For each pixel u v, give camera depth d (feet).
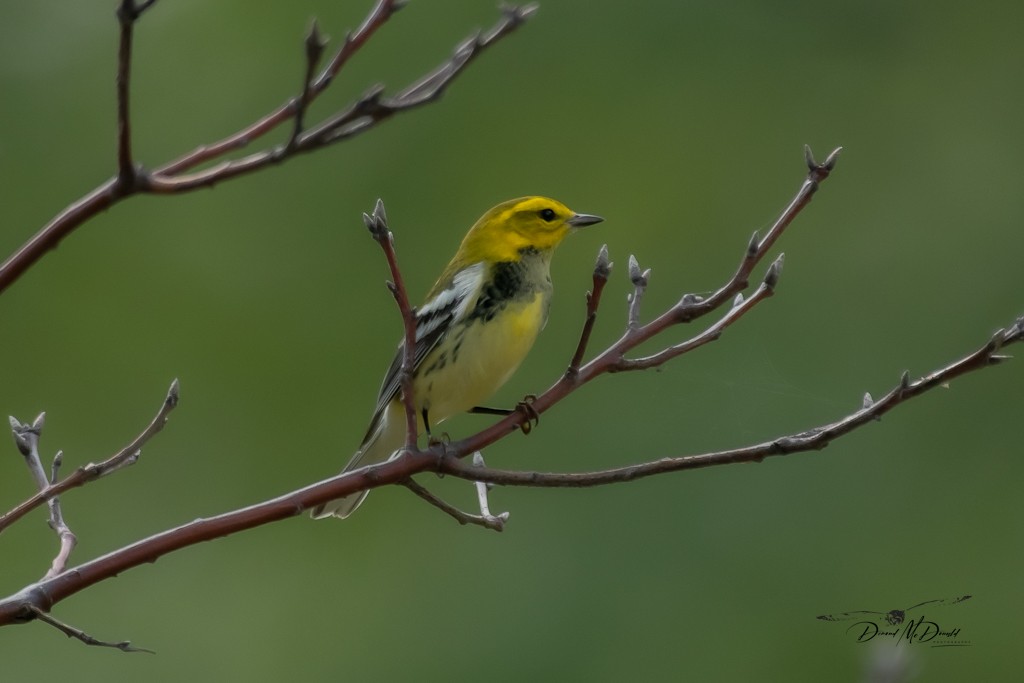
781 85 52.54
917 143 51.47
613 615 41.32
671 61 52.44
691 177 50.96
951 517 42.86
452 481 45.62
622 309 49.08
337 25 50.39
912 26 53.21
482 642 41.86
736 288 21.03
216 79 51.11
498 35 15.60
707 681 39.86
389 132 50.29
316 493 19.57
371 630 43.37
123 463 18.62
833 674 40.01
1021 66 52.44
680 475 43.80
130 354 47.32
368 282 48.29
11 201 49.01
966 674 40.63
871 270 49.42
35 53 51.90
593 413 46.06
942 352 47.24
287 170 49.90
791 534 42.32
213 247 49.14
